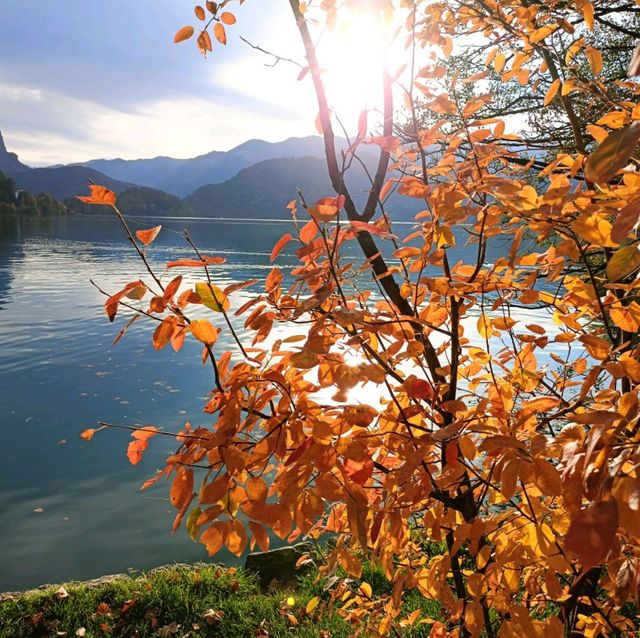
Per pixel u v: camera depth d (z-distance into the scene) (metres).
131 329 23.38
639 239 0.79
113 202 1.29
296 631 4.77
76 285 36.06
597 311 1.65
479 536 1.38
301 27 1.59
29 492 9.85
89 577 7.49
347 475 1.25
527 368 1.72
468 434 1.35
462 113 1.61
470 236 1.65
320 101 1.61
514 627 1.33
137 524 8.84
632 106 1.47
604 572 1.69
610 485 0.71
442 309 1.75
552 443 1.10
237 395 1.30
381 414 1.51
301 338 1.28
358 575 1.59
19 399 14.77
